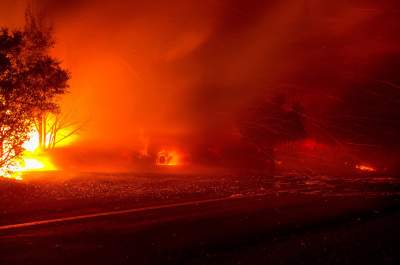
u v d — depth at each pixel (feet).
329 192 57.26
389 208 44.52
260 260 27.27
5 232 35.91
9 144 59.26
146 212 43.78
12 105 58.85
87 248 31.09
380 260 26.55
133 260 28.25
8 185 56.54
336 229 35.17
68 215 42.55
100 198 52.24
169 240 32.89
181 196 53.93
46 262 27.91
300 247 29.91
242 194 55.57
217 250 29.99
